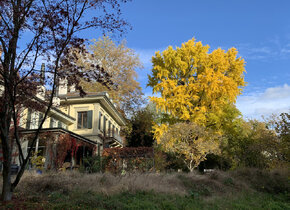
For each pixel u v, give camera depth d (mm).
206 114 24000
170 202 8492
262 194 12141
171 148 18016
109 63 33125
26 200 7773
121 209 7488
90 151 24562
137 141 30656
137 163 17688
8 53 7469
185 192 10516
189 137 18234
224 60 23719
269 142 16188
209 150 17641
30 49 7336
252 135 20672
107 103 27875
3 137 7414
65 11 7074
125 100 34719
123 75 33844
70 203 7582
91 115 26344
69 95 26875
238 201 9930
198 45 24547
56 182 9758
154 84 26172
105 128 28672
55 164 17250
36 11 7094
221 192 11438
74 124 26578
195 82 23609
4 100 7402
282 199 11219
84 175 11328
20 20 7215
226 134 22281
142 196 8961
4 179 7453
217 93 22766
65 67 7746
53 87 7844
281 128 13328
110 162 17844
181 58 25031
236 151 20500
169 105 22531
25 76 7461
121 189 9406
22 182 9859
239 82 24703
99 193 8805
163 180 11531
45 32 7242
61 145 17734
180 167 23281
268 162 16797
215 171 14414
